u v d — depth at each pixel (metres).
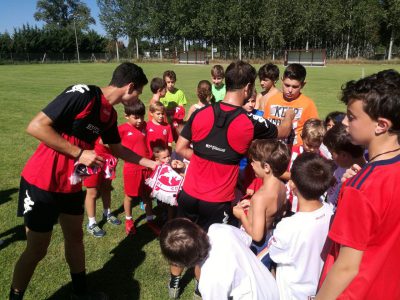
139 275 3.30
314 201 2.22
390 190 1.36
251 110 3.96
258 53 57.16
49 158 2.44
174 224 2.03
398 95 1.31
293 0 51.28
